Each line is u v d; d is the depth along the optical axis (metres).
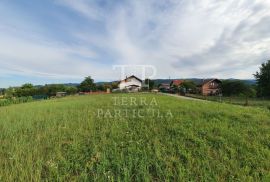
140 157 5.20
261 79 41.12
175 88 55.31
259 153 5.41
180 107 13.80
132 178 4.28
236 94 41.53
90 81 59.66
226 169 4.59
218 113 10.83
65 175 4.36
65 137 7.04
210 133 7.09
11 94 50.25
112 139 6.68
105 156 5.27
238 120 9.22
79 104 18.11
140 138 6.79
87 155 5.43
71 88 56.59
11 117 11.44
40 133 7.67
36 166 4.79
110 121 9.70
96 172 4.54
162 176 4.37
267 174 4.34
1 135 7.36
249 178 4.14
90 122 9.43
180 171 4.36
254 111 12.03
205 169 4.56
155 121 9.38
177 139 6.62
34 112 13.42
